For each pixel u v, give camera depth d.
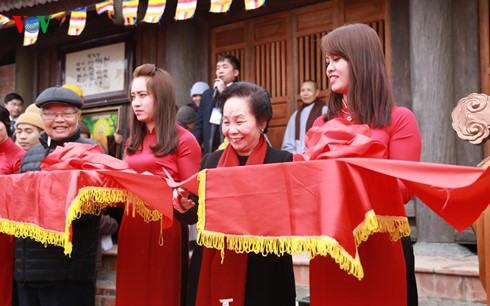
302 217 1.75
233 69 4.96
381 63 2.12
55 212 2.24
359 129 1.90
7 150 3.45
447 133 4.88
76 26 5.32
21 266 2.65
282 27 6.23
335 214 1.65
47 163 2.46
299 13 6.13
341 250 1.62
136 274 2.71
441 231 4.82
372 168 1.69
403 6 5.49
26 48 7.83
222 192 1.87
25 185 2.42
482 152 4.98
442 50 4.95
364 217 1.67
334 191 1.68
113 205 2.56
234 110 2.23
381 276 1.91
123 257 2.74
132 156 2.82
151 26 6.93
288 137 5.54
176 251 2.75
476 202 1.72
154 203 2.14
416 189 1.76
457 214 1.74
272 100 6.27
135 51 7.07
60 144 2.87
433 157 4.88
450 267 3.84
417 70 5.02
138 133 2.84
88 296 2.76
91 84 7.37
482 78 5.06
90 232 2.72
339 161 1.72
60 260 2.62
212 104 4.96
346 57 2.12
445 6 4.99
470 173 1.64
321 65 5.97
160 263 2.70
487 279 1.98
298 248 1.73
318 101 5.45
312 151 1.87
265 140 2.31
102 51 7.31
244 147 2.27
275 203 1.80
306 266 4.10
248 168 1.86
